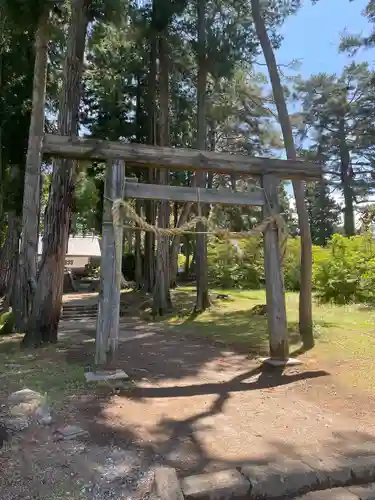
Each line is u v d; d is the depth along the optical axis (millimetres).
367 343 7934
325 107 26844
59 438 3711
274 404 4879
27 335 8719
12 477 3008
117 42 14586
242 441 3809
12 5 9461
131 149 6059
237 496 2869
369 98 26391
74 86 9250
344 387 5469
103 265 5840
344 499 2879
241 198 6633
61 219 9102
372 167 28766
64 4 10156
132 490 2906
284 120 9148
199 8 14164
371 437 3916
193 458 3434
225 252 22656
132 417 4352
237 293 20375
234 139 22344
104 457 3381
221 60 14109
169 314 14867
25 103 14047
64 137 5832
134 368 6598
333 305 13766
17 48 13000
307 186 35875
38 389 5145
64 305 17500
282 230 6812
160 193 6176
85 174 17812
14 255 17781
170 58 16391
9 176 14594
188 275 32625
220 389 5492
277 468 3100
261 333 9992
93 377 5578
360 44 14844
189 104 18531
